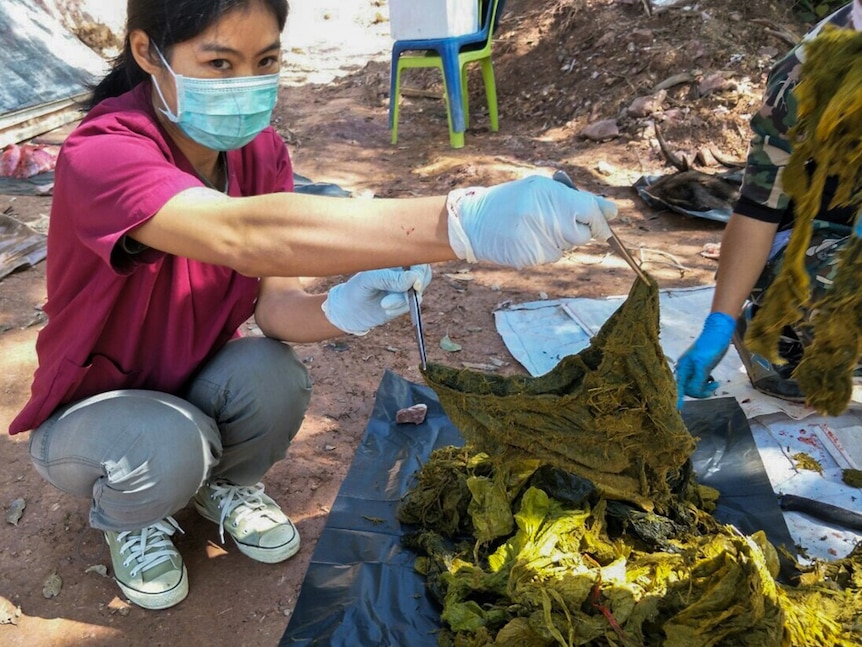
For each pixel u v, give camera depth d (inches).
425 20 220.7
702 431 107.7
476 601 81.4
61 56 277.3
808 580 80.6
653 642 73.7
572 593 75.0
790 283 65.2
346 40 361.1
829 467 103.1
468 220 55.1
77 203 67.4
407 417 113.1
